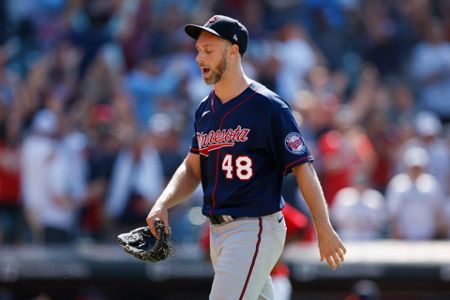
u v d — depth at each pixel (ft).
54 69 154.61
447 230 126.82
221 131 57.52
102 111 137.59
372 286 110.42
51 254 113.19
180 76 151.94
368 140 147.13
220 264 56.39
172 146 130.21
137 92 151.74
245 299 55.98
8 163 128.98
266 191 57.21
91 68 156.87
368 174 139.13
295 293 112.78
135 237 58.44
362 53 175.32
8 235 127.44
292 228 79.61
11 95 146.41
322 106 141.79
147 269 111.34
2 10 173.47
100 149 131.23
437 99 165.37
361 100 156.15
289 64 160.56
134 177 126.93
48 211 124.16
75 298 116.57
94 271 111.86
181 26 167.12
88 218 128.98
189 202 127.13
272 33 172.14
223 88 57.77
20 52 166.20
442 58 166.40
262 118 56.75
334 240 55.21
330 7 177.37
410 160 128.67
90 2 166.50
